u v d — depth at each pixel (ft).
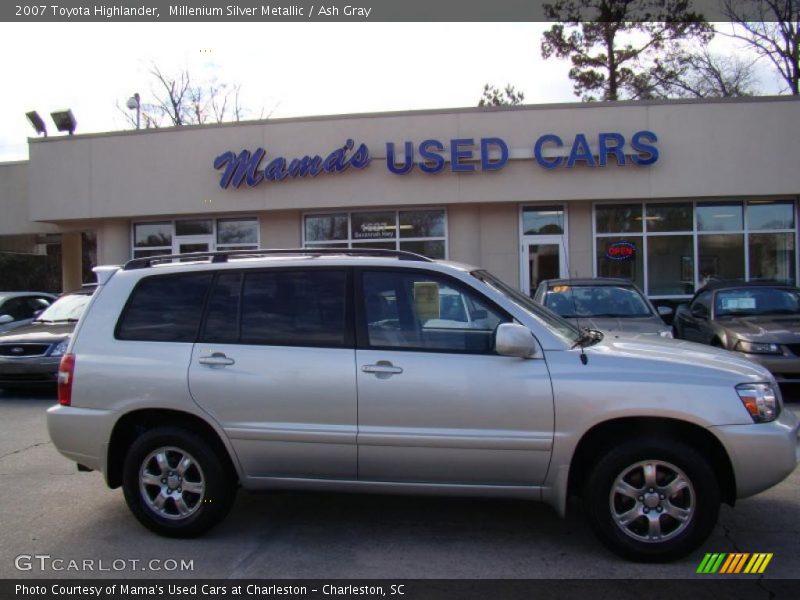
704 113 46.42
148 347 14.76
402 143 47.91
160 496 14.64
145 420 15.03
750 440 12.62
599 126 46.83
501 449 13.24
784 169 46.32
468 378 13.38
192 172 50.55
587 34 87.35
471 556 13.58
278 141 49.24
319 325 14.29
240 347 14.37
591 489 13.14
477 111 47.34
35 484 18.76
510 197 47.32
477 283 14.15
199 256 15.94
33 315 44.47
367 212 50.70
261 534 14.85
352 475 13.94
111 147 51.75
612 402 12.89
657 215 49.06
